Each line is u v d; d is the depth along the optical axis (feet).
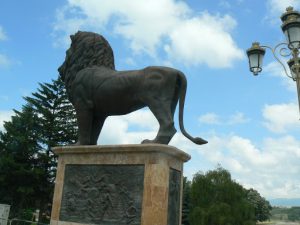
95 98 19.51
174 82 18.06
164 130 17.33
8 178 84.89
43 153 89.40
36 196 89.04
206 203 116.37
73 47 21.42
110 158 17.69
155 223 15.60
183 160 18.51
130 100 18.78
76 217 17.67
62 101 93.97
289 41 26.89
